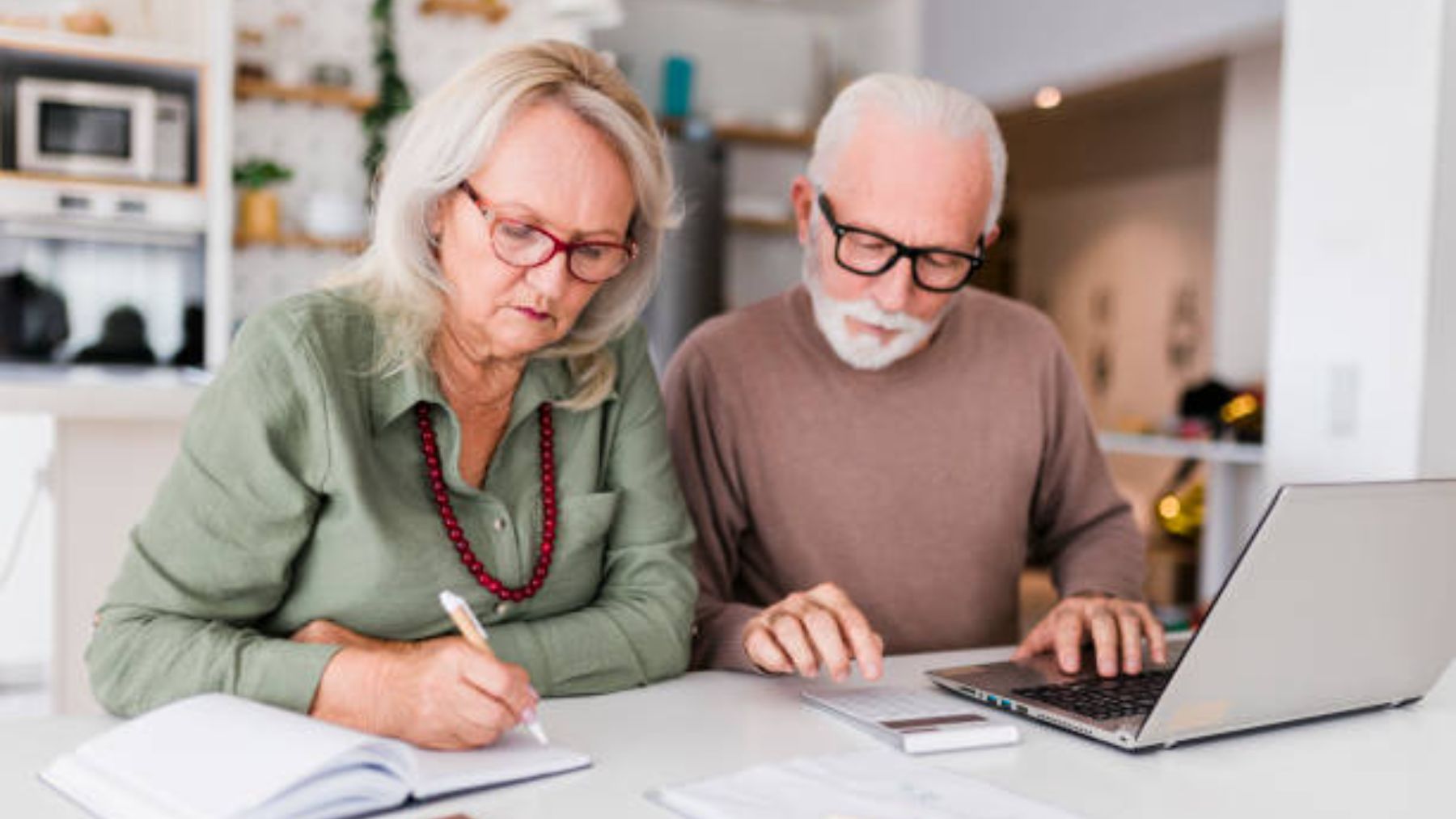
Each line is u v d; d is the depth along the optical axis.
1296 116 3.14
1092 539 1.80
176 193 4.81
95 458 2.53
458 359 1.24
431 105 1.16
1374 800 0.96
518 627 1.22
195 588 1.11
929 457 1.72
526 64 1.15
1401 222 2.90
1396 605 1.15
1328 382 3.07
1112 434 5.09
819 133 1.62
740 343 1.74
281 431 1.13
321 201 5.00
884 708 1.15
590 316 1.32
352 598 1.18
